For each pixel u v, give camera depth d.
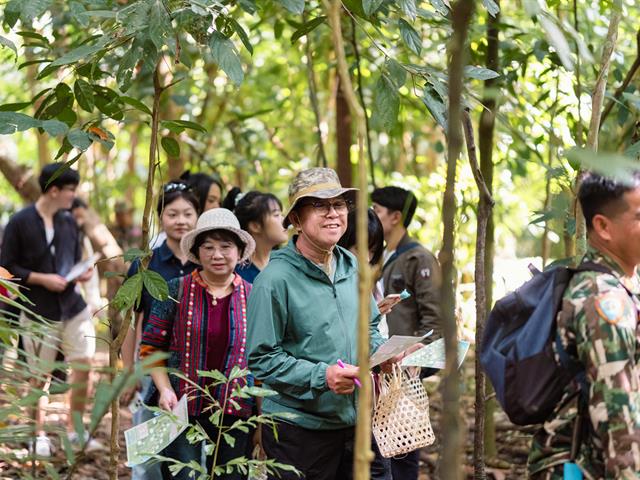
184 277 4.20
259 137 9.21
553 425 2.65
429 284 4.73
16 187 8.06
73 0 3.38
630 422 2.44
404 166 9.64
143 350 4.13
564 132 4.88
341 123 6.27
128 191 11.61
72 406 5.74
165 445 3.30
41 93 3.41
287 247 3.62
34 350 4.95
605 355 2.47
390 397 3.48
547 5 3.80
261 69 9.40
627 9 5.26
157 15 3.14
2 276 3.66
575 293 2.59
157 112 3.46
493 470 5.43
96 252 7.12
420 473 5.39
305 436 3.52
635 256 2.62
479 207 3.78
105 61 5.02
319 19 3.56
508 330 2.73
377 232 4.04
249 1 3.55
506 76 4.87
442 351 3.39
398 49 6.59
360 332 2.23
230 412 4.05
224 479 4.12
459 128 2.03
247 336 3.55
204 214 4.16
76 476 5.27
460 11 1.97
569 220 3.94
